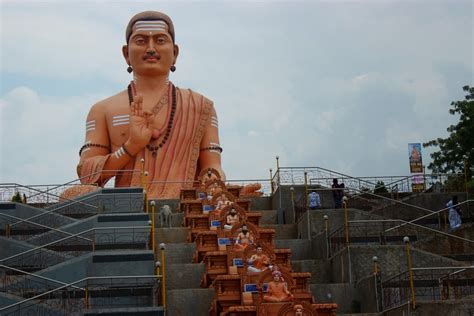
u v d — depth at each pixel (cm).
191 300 2669
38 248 2897
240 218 3175
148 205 3784
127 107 4509
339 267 2886
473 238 3133
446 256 3080
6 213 3344
